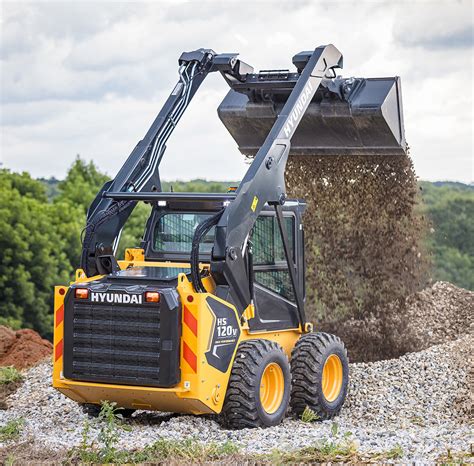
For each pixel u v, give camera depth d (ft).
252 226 30.89
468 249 201.46
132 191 33.78
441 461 23.48
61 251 196.65
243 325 30.86
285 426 31.24
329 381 34.40
